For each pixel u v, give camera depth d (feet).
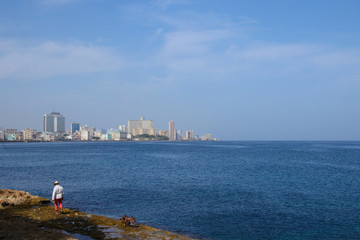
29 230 62.49
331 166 241.76
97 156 367.04
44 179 159.84
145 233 66.03
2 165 244.63
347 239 68.28
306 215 87.04
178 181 151.94
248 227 75.82
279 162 280.31
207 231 72.59
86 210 91.09
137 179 158.81
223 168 220.02
